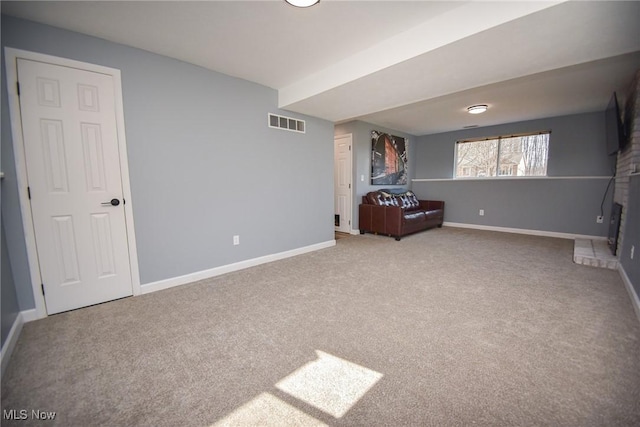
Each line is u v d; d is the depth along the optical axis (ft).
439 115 15.58
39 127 6.56
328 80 9.21
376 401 4.18
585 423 3.70
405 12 6.30
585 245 13.09
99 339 5.85
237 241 10.41
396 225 15.62
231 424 3.81
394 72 7.89
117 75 7.48
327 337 5.91
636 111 9.29
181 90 8.66
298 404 4.15
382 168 19.12
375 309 7.16
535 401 4.10
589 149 15.05
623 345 5.45
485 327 6.23
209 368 4.95
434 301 7.61
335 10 6.18
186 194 8.97
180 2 5.81
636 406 3.96
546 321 6.43
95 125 7.26
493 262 11.22
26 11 5.98
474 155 19.56
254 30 6.95
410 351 5.40
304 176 12.75
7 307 5.69
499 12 5.60
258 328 6.28
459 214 20.20
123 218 7.82
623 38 6.12
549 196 16.35
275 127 11.37
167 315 6.91
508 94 11.80
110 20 6.41
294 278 9.52
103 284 7.63
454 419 3.83
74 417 3.92
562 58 7.11
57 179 6.84
